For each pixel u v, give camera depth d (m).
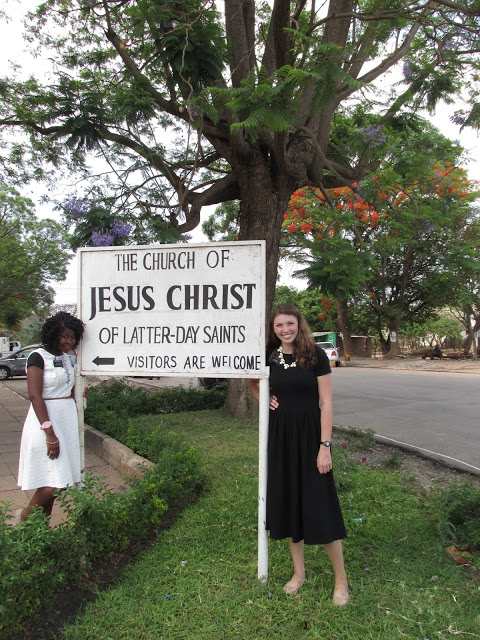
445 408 10.91
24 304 41.59
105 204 7.86
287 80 3.81
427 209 8.63
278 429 2.90
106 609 2.71
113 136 8.45
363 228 10.22
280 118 4.13
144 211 8.15
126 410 8.55
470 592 2.87
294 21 5.56
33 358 3.21
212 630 2.51
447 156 8.79
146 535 3.63
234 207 13.39
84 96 8.19
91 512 3.04
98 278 3.50
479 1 6.28
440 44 7.90
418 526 3.73
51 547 2.78
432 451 6.68
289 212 14.26
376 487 4.70
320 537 2.72
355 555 3.31
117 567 3.20
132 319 3.43
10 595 2.42
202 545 3.45
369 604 2.74
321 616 2.63
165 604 2.74
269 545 3.48
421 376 20.48
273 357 3.10
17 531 2.66
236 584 2.96
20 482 3.17
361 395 13.47
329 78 3.95
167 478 4.13
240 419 8.13
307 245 11.49
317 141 7.54
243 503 4.14
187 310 3.34
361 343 39.44
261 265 3.24
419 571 3.11
